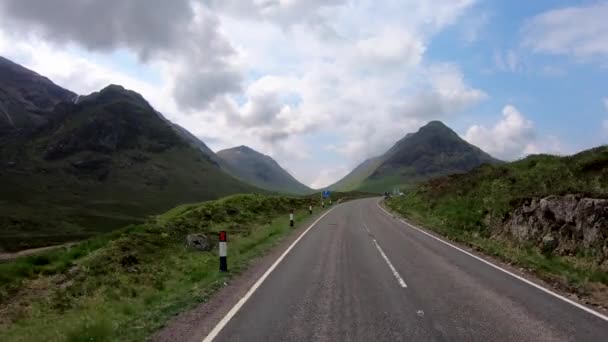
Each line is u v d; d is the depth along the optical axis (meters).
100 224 134.00
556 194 14.91
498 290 8.95
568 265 11.48
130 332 6.42
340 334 6.11
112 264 13.77
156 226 20.83
